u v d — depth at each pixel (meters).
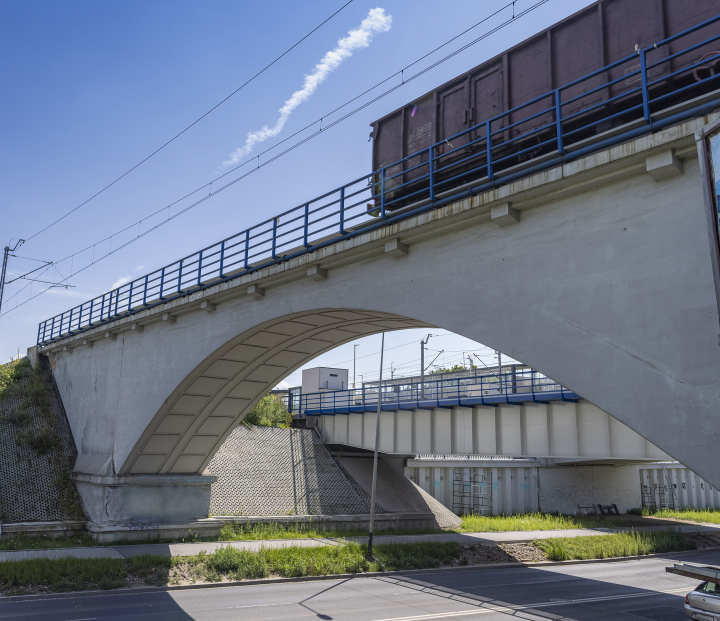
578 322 10.52
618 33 12.54
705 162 7.65
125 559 20.58
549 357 10.86
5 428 30.52
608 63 12.62
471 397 31.38
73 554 22.11
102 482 25.78
